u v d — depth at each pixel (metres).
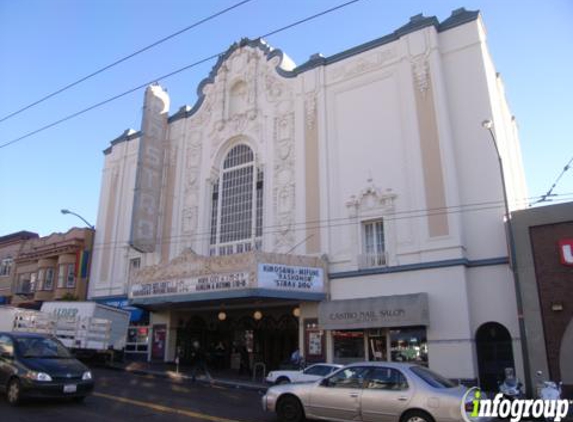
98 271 33.69
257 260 21.80
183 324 29.12
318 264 23.14
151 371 24.08
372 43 25.16
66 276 35.62
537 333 17.34
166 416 11.48
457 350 19.27
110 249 33.44
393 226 22.31
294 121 26.98
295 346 25.61
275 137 27.50
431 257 20.88
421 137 22.48
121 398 13.86
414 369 10.07
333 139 25.22
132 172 34.06
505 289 19.45
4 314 24.14
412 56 23.61
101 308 26.28
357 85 25.19
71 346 25.06
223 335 28.52
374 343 21.28
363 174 23.80
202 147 30.78
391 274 21.66
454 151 21.81
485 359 19.39
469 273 20.34
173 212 30.56
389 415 9.59
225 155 29.84
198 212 29.56
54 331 25.05
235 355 27.48
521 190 30.53
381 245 22.84
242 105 29.91
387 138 23.52
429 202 21.56
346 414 10.10
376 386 10.01
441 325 19.86
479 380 19.05
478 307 19.83
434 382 9.76
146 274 25.59
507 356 19.05
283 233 25.58
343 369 10.66
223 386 20.39
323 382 10.70
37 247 39.31
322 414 10.44
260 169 27.78
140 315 30.08
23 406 11.66
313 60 26.92
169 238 30.23
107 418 10.91
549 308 17.38
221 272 22.80
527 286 17.92
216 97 30.86
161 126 32.12
